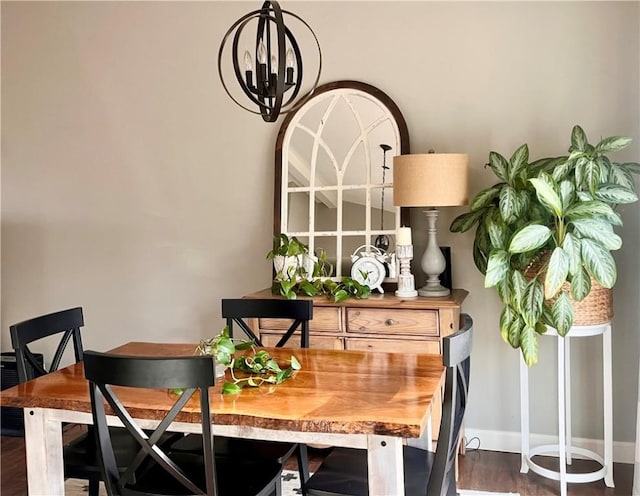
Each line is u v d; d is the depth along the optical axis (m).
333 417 1.76
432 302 3.04
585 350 3.28
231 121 3.80
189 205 3.91
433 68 3.44
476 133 3.39
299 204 3.65
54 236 4.18
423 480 2.05
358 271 3.37
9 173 4.23
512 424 3.42
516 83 3.32
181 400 1.78
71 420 2.09
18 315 4.27
